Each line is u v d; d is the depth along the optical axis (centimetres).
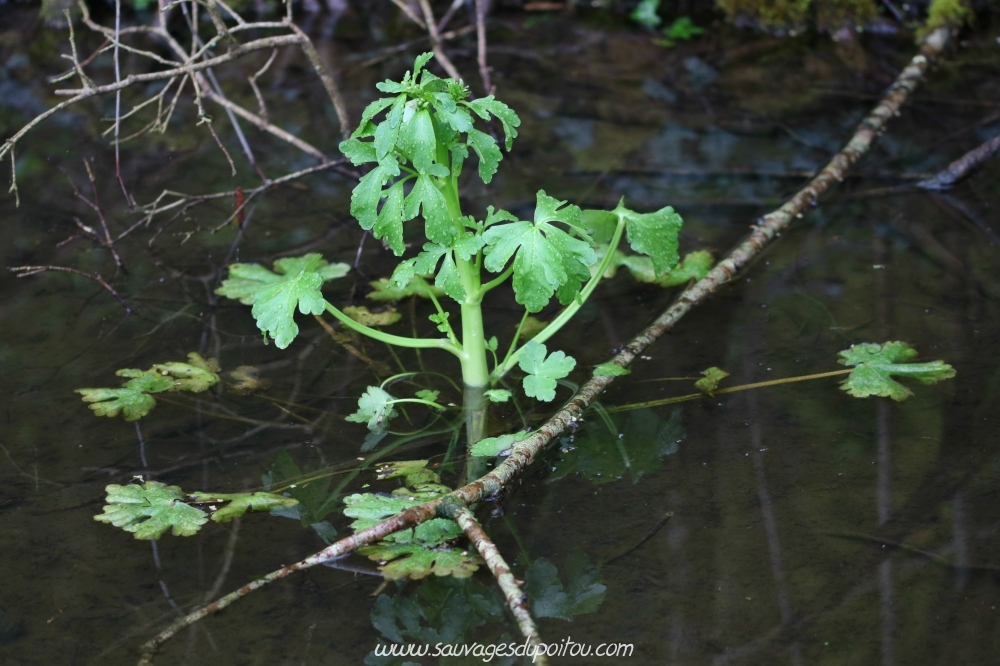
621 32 643
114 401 300
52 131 506
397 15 671
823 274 370
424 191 263
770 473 267
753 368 315
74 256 396
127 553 243
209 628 219
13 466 276
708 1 664
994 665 204
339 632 217
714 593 226
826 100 533
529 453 272
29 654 212
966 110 505
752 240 388
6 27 645
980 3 601
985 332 325
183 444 286
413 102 260
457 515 241
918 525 246
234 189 450
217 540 247
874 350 315
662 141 491
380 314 353
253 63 591
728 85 557
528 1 688
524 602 216
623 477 268
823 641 212
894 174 446
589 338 338
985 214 407
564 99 542
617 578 232
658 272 315
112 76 572
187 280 380
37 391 310
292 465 276
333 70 585
